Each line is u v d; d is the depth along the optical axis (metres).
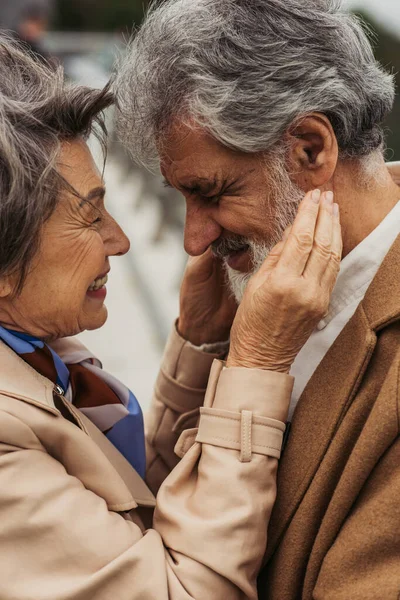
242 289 1.58
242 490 1.27
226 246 1.50
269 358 1.34
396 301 1.25
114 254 1.43
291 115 1.27
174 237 5.39
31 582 1.19
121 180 7.14
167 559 1.26
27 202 1.22
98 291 1.44
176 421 1.79
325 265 1.30
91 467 1.32
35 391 1.31
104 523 1.25
